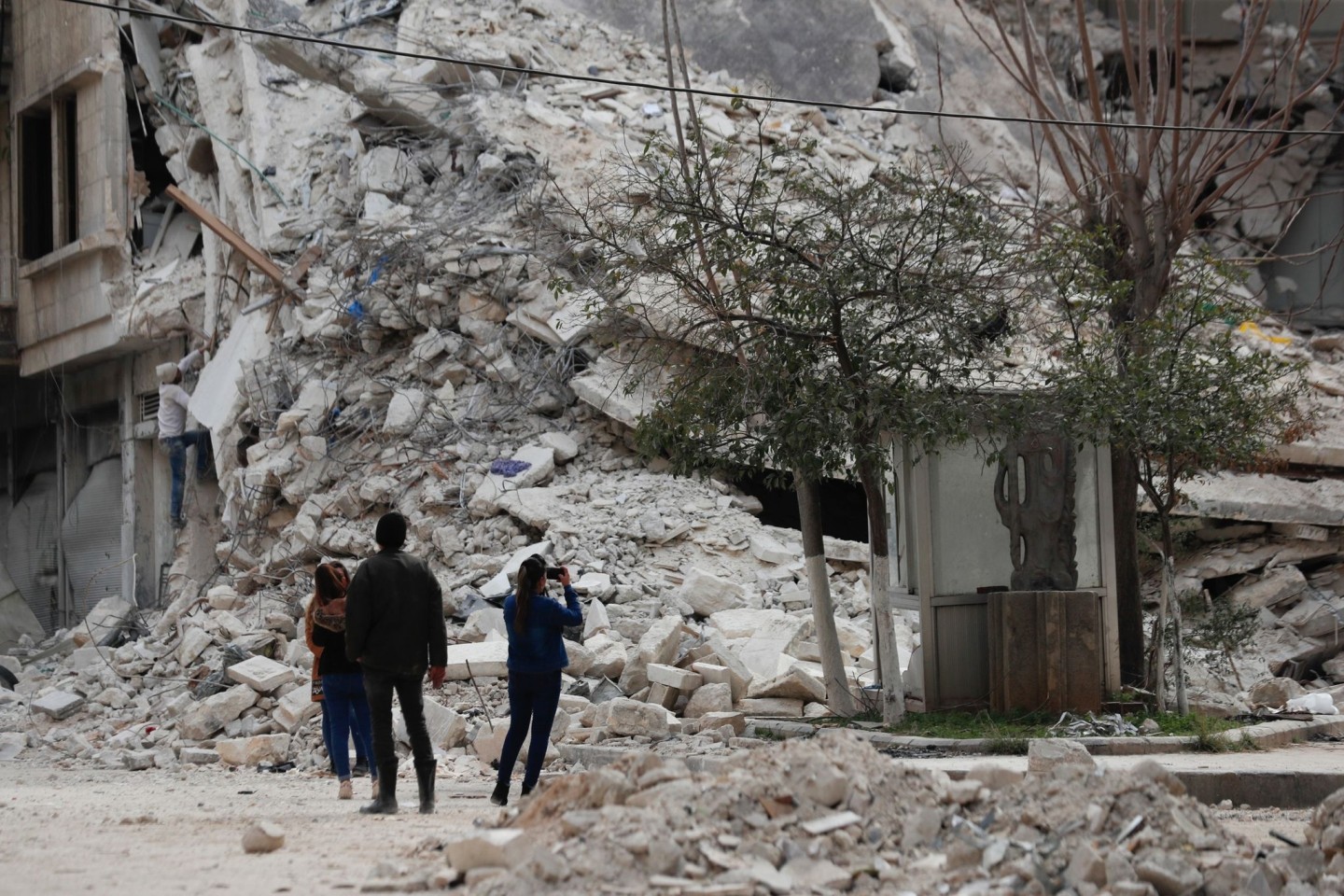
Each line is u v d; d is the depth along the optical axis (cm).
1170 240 1572
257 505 2112
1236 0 2791
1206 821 596
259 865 611
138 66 2914
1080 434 1202
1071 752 717
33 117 3066
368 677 866
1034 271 1269
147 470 2880
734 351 1221
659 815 535
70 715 1747
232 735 1491
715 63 2756
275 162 2550
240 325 2439
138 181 2844
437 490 1912
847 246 1203
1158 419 1191
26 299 3039
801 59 2780
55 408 3130
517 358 2064
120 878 570
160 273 2797
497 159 2223
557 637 930
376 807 861
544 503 1828
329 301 2206
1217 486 1919
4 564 3216
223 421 2281
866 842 552
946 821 577
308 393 2147
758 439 1202
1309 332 2588
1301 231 2750
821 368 1219
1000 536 1270
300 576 1939
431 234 2136
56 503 3138
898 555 1316
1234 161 2750
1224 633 1606
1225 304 1380
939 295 1186
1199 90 2812
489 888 496
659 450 1254
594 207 1526
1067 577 1220
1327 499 1927
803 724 1208
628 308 1316
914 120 2745
